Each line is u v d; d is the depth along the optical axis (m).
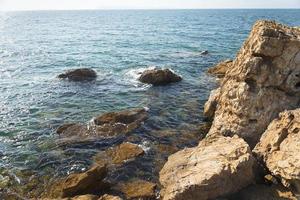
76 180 15.62
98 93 30.88
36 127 23.05
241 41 69.19
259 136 18.19
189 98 29.28
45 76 37.84
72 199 14.42
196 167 15.20
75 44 66.44
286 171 13.67
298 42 17.73
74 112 25.88
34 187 16.22
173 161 16.69
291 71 18.11
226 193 14.22
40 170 17.72
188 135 21.70
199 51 55.72
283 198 13.49
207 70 40.00
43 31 97.88
